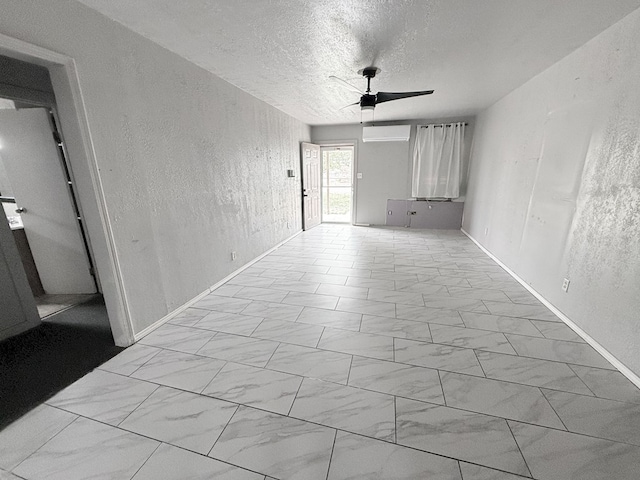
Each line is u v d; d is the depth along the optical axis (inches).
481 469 46.5
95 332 88.5
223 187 120.8
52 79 62.5
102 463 48.3
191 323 92.7
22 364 73.7
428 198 229.5
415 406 59.3
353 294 113.8
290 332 87.1
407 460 48.2
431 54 95.7
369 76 110.5
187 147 98.6
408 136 211.3
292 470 46.9
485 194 174.4
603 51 79.0
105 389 64.8
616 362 69.2
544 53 94.3
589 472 45.6
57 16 58.9
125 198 76.7
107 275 74.7
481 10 69.8
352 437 52.6
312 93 137.5
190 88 98.7
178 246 97.2
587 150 84.5
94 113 67.5
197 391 64.0
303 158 212.7
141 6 65.6
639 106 66.3
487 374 68.1
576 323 85.2
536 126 115.2
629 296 66.2
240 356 76.0
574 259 87.5
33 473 46.7
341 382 66.4
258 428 54.7
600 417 55.7
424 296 111.1
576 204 88.1
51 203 106.7
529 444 50.5
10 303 86.4
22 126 98.9
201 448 50.8
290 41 84.8
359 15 71.5
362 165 238.7
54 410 59.1
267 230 165.5
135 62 77.6
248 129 138.3
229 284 124.6
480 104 167.3
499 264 147.3
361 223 251.1
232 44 86.0
